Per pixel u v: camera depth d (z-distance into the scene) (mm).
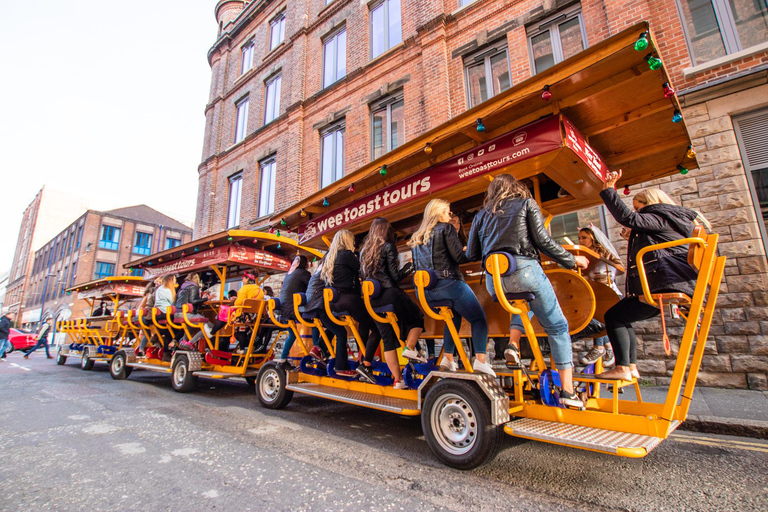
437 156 4379
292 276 5539
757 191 6145
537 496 2623
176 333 7680
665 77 3197
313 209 5961
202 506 2479
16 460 3336
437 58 10523
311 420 4793
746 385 5613
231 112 18172
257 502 2533
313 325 5090
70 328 12133
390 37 12539
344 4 14078
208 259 7367
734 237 6039
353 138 12461
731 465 3146
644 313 3270
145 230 47406
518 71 9148
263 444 3783
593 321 4016
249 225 15469
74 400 6059
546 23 9062
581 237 4336
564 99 3445
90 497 2617
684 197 6504
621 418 2838
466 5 10281
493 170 3771
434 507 2463
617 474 3004
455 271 3547
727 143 6328
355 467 3168
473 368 3410
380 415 5125
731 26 6824
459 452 3111
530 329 3133
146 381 8430
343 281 4527
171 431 4238
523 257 2975
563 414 3076
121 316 9375
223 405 5703
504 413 3023
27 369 11164
